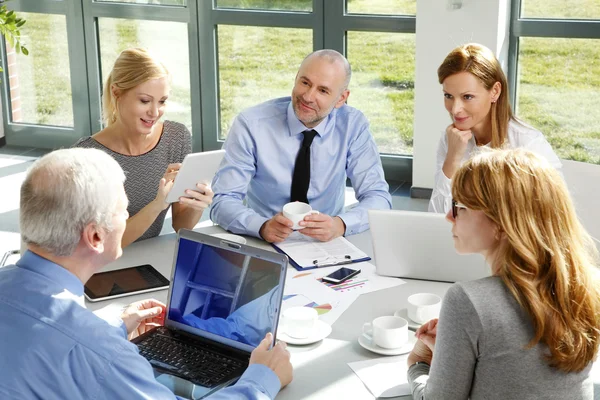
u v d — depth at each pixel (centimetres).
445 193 328
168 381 211
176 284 237
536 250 178
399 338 230
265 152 346
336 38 612
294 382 215
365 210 332
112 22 675
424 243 275
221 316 229
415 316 246
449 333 182
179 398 197
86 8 673
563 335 176
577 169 318
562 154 574
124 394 174
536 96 570
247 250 227
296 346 235
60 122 716
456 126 323
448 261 275
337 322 250
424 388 196
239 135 345
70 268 184
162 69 311
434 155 584
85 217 179
